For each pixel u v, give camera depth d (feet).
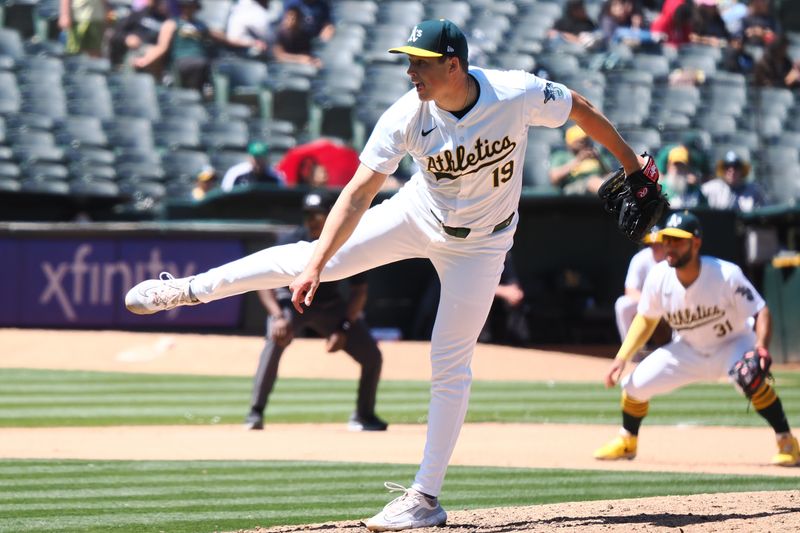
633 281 111.65
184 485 74.84
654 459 89.61
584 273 181.06
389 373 157.28
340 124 222.07
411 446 96.58
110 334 169.48
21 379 147.95
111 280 170.91
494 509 61.00
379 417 120.37
